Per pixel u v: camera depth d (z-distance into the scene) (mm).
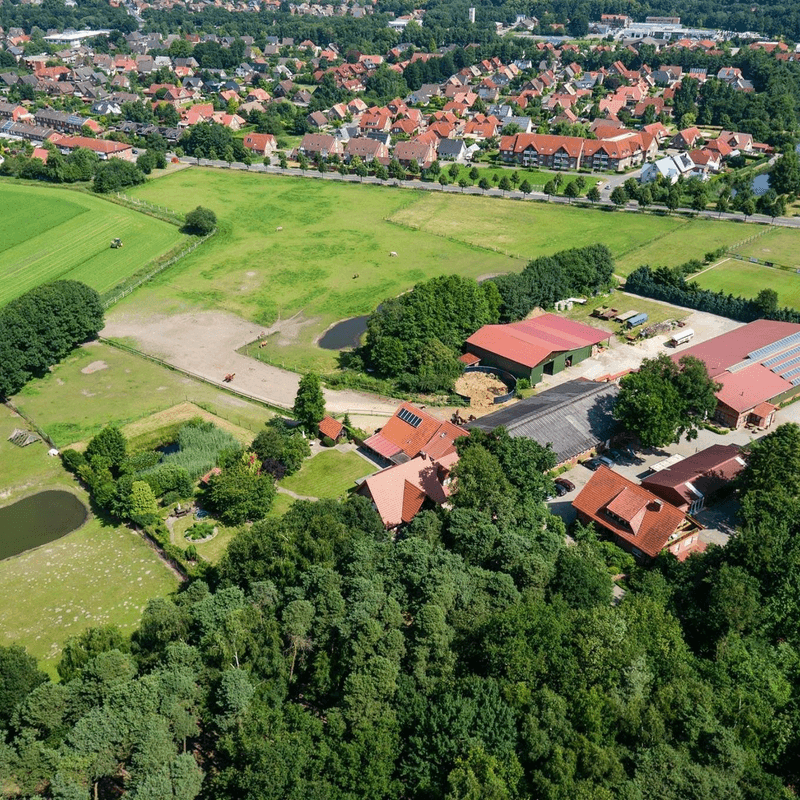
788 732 77438
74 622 100812
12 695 76625
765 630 90000
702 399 129625
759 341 156625
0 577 109062
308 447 132750
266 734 72562
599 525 110625
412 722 74250
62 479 129750
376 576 88438
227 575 94812
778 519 100438
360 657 77875
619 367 160750
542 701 73312
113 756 70375
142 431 140625
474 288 168000
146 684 74125
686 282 192375
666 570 99562
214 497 117375
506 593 86875
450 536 100250
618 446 134750
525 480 110250
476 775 67375
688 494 114312
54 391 156625
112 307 193750
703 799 67875
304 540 95375
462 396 150875
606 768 69188
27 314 157625
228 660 79062
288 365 165000
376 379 157875
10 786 68562
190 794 68188
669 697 76562
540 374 154875
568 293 189375
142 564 111000
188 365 165875
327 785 68312
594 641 78812
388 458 130125
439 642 79000
